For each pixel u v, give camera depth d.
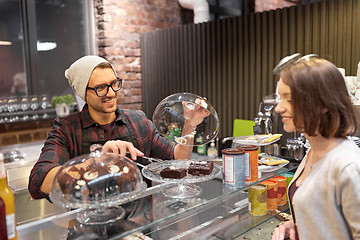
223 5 4.58
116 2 3.79
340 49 2.68
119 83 1.57
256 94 3.24
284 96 0.96
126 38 3.93
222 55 3.45
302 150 1.88
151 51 4.00
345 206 0.87
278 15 3.01
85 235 0.97
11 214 0.94
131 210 1.11
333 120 0.89
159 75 3.98
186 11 4.46
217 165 1.43
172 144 1.84
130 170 1.07
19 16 3.44
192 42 3.68
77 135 1.65
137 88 4.14
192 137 1.34
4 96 3.38
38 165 1.40
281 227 1.20
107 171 1.02
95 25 3.86
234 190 1.21
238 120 3.01
